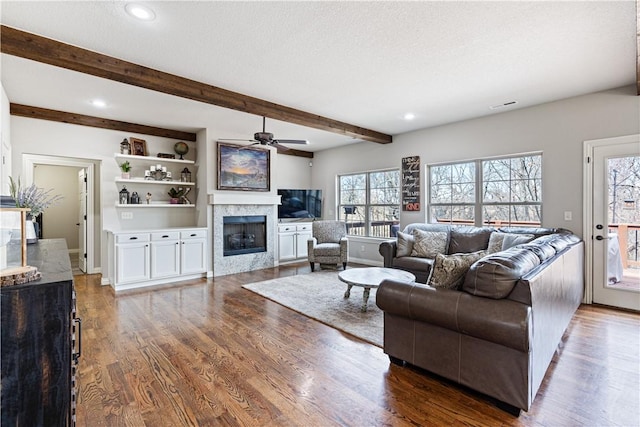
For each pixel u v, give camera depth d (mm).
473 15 2270
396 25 2389
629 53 2834
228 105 3775
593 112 3846
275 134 5984
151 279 4773
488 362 1912
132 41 2598
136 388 2111
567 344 2748
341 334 2996
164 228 5250
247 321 3324
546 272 2141
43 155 4633
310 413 1864
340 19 2309
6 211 1190
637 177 3604
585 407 1896
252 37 2549
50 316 1136
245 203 5773
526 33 2504
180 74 3248
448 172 5363
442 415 1843
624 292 3701
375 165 6395
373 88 3672
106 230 4871
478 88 3680
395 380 2211
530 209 4488
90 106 4277
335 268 6094
